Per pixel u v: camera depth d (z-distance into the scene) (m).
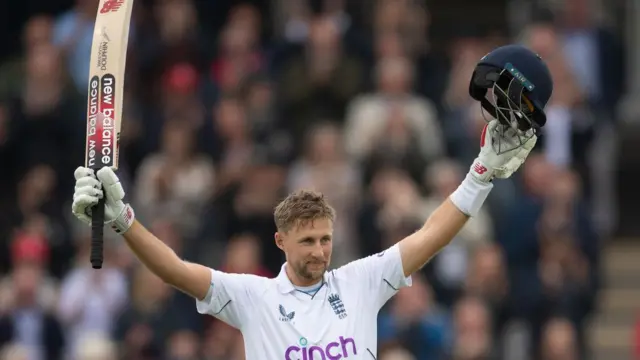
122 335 51.72
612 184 64.06
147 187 56.03
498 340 51.53
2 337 53.09
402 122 55.94
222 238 54.09
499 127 29.23
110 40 29.59
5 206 58.94
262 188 54.34
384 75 56.94
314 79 58.44
